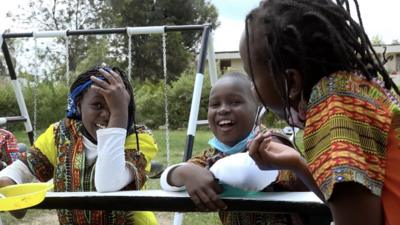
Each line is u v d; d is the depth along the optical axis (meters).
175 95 16.56
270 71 1.07
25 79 15.05
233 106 1.81
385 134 1.01
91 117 2.02
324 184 0.96
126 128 1.90
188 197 1.45
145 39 26.91
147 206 1.49
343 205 0.94
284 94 1.07
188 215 4.70
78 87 2.06
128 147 2.02
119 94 1.87
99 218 2.00
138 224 2.07
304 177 1.29
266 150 1.30
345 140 0.96
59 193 1.59
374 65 1.13
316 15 1.04
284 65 1.06
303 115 1.11
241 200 1.40
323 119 1.01
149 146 2.11
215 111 1.84
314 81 1.08
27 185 1.78
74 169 2.04
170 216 4.84
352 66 1.08
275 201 1.37
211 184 1.42
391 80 1.16
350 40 1.09
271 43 1.06
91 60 22.45
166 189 1.54
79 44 23.39
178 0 31.92
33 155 2.14
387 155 1.01
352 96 1.02
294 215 1.50
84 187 2.01
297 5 1.07
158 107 16.80
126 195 1.50
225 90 1.82
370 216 0.95
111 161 1.79
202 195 1.41
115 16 31.95
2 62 18.12
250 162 1.41
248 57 1.12
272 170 1.36
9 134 3.64
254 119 1.82
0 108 15.66
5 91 15.80
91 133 2.06
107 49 24.28
